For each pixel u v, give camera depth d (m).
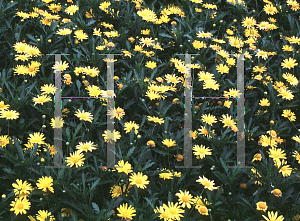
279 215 1.90
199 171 2.09
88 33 2.84
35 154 2.01
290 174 2.00
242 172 2.03
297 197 1.94
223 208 1.93
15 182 1.93
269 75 2.78
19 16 2.81
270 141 2.20
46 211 1.74
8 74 2.34
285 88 2.58
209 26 3.11
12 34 2.62
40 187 1.74
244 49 2.83
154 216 1.69
